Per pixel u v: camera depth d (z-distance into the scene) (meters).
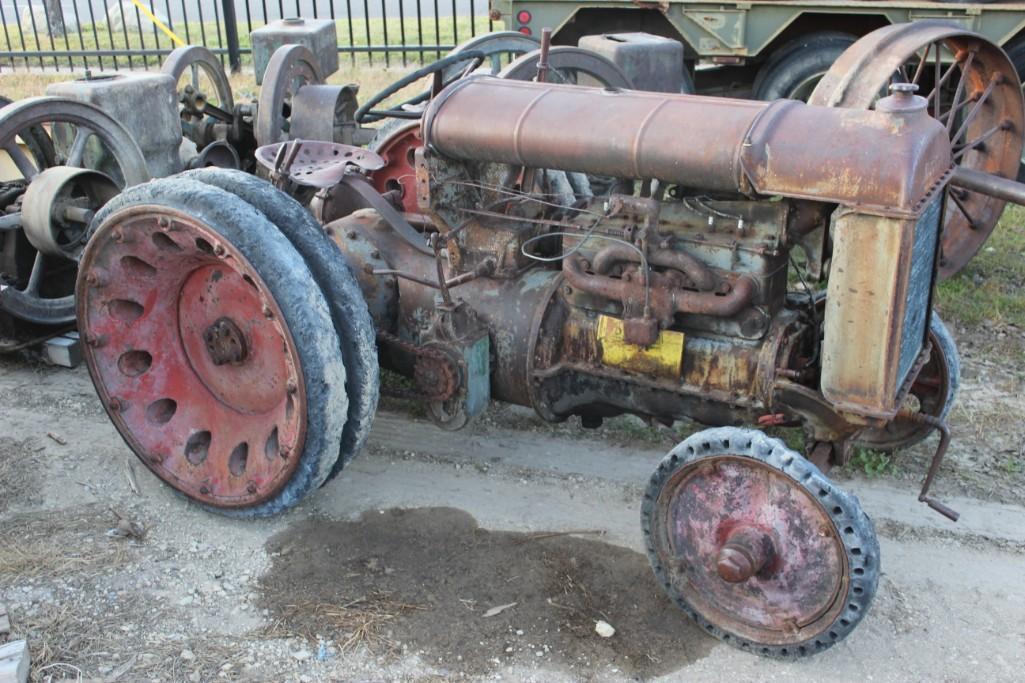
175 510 3.73
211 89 10.05
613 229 3.28
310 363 3.14
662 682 2.92
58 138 5.26
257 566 3.42
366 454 4.14
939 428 3.30
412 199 4.62
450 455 4.14
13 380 4.82
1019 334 5.25
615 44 5.43
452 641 3.08
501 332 3.59
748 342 3.23
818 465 3.18
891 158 2.74
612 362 3.43
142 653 3.01
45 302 4.78
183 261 3.52
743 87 7.97
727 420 3.37
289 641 3.07
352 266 3.76
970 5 6.15
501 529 3.64
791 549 2.88
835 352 2.94
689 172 3.01
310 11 15.02
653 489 3.04
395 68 10.80
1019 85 4.86
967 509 3.79
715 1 6.84
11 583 3.29
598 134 3.12
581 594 3.29
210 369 3.73
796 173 2.85
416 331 3.78
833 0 6.55
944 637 3.12
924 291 3.18
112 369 3.71
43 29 14.30
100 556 3.45
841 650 3.06
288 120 6.17
